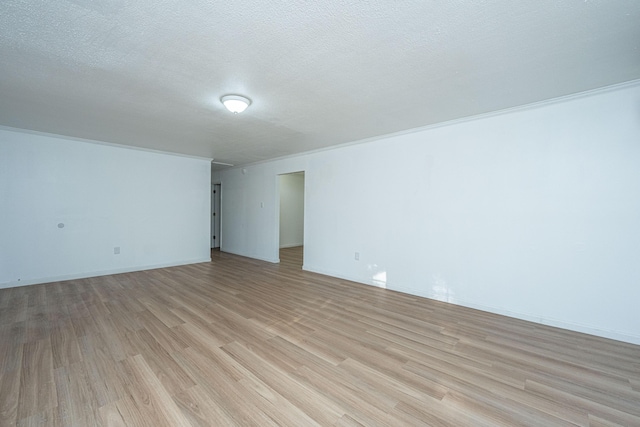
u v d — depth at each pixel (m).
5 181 4.03
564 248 2.85
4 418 1.56
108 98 2.85
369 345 2.47
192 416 1.61
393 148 4.16
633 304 2.53
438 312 3.28
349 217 4.77
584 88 2.60
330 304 3.54
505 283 3.19
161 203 5.58
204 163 6.20
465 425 1.56
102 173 4.86
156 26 1.74
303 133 4.12
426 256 3.82
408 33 1.80
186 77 2.40
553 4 1.53
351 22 1.69
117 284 4.34
